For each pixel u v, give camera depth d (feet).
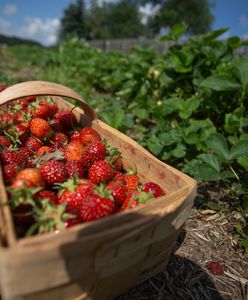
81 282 0.55
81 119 1.15
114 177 0.81
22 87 0.85
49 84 0.90
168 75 1.85
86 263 0.52
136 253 0.60
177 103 1.57
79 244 0.48
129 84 2.29
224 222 1.08
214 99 1.57
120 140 0.94
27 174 0.68
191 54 1.77
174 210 0.61
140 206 0.58
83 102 0.96
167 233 0.63
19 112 1.07
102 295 0.65
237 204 1.16
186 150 1.33
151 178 0.83
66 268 0.49
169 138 1.29
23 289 0.48
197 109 1.66
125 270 0.62
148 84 2.09
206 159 1.08
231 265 0.91
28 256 0.45
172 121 1.63
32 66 5.67
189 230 1.03
